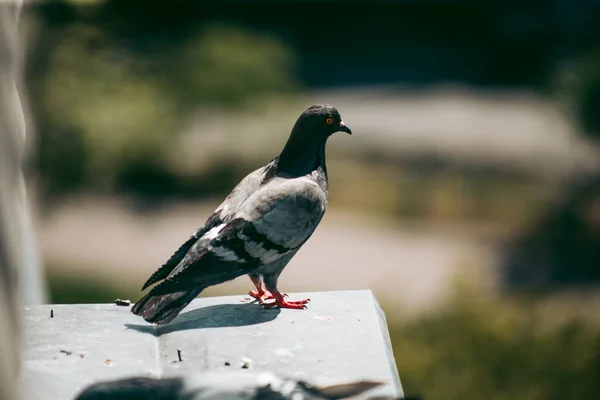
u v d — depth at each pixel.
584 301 14.28
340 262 16.34
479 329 9.48
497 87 28.92
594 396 9.02
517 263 16.55
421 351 9.47
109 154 18.78
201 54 22.56
